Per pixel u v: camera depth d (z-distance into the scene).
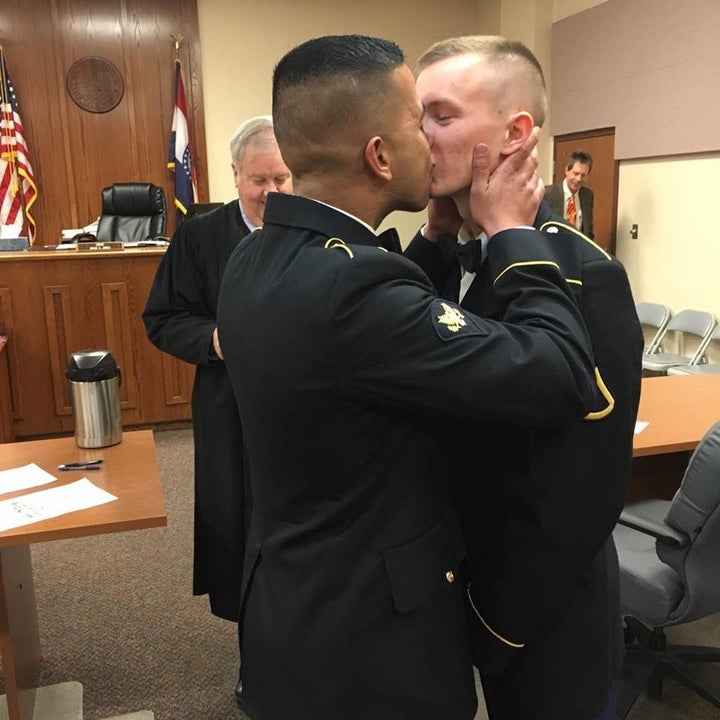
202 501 1.87
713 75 4.43
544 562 0.89
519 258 0.83
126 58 6.14
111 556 2.80
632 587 1.70
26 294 3.99
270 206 0.89
